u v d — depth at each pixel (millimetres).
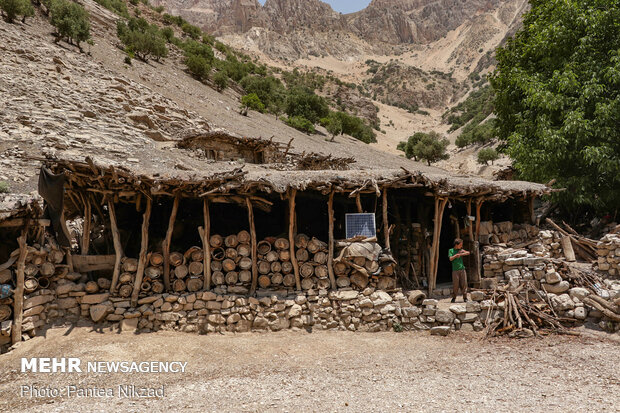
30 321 7770
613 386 5543
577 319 8461
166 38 75375
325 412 4918
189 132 31875
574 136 13758
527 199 13391
